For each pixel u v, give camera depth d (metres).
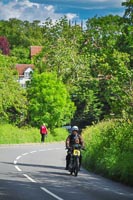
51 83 104.06
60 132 103.38
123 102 41.69
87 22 102.31
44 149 70.69
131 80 42.31
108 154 37.97
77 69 119.12
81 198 24.36
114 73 43.41
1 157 54.09
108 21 96.25
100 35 99.75
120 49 49.09
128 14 43.25
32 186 29.03
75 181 32.50
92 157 42.75
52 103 103.56
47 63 123.31
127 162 33.03
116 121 44.06
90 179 34.09
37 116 103.94
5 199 23.39
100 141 44.53
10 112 103.50
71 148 36.56
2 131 88.12
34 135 93.31
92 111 107.19
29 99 104.75
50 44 125.88
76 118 109.88
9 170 39.03
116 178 33.94
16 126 100.94
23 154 59.41
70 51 122.69
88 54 102.19
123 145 38.25
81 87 107.69
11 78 100.31
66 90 106.69
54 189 27.75
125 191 28.05
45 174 36.47
